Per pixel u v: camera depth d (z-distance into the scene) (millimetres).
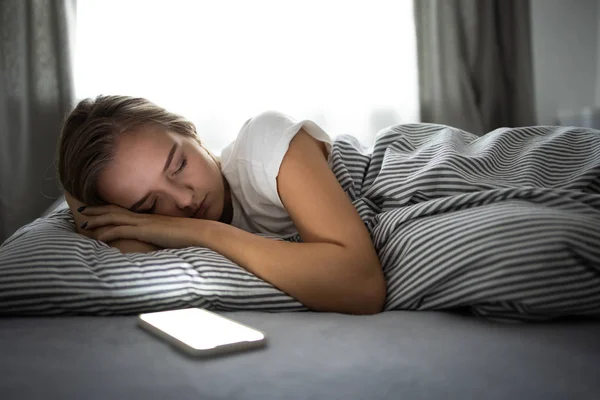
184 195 864
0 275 708
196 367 459
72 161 903
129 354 499
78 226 962
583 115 2123
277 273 735
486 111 2178
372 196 920
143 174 855
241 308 729
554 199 735
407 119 2236
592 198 741
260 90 2205
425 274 698
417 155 941
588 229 631
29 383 429
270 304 725
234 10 2164
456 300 673
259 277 754
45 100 2043
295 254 743
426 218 766
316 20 2197
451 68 2160
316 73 2215
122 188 873
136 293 710
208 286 719
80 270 721
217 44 2168
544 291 620
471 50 2172
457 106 2164
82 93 2117
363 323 612
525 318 631
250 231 1037
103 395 404
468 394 394
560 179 882
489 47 2174
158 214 913
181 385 419
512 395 391
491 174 892
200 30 2154
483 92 2182
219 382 424
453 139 992
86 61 2111
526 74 2172
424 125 1130
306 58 2207
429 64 2211
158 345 527
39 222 1031
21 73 2027
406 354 486
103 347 524
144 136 870
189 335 530
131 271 724
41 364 474
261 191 879
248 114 2211
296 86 2213
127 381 430
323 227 768
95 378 438
